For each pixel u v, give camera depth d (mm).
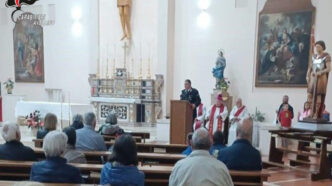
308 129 6059
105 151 3967
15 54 14102
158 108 11461
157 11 11688
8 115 11969
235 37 10227
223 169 2375
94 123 4176
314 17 8781
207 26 10781
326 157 5418
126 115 11625
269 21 9539
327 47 8578
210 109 7996
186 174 2350
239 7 10133
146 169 3053
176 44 11484
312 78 6180
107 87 12125
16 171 3227
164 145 4879
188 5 11188
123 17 12219
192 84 11117
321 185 5027
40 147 4551
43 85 13828
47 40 13609
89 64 12852
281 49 9352
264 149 7598
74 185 2418
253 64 9883
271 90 9570
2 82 14305
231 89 10312
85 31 13094
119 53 12586
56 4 13453
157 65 11555
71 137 3285
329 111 8438
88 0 12969
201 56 10914
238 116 7777
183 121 6574
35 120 8984
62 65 13477
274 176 5594
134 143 2441
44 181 2502
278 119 8109
